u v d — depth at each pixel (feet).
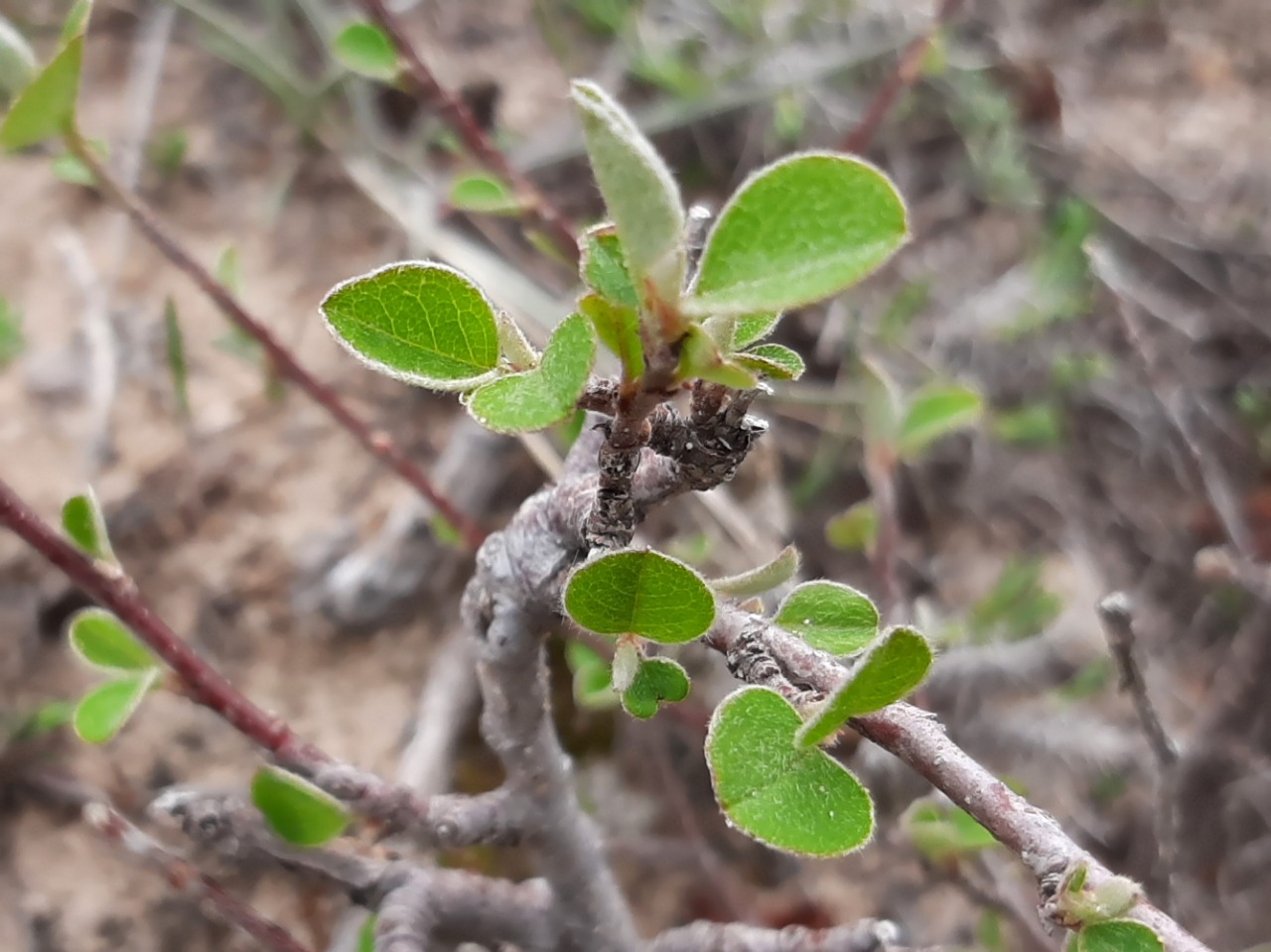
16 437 0.84
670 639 0.33
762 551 0.86
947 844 0.62
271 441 0.87
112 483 0.83
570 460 0.44
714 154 1.12
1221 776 0.85
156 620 0.47
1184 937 0.30
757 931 0.51
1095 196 1.18
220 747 0.77
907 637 0.28
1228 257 1.13
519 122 1.09
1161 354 1.07
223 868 0.72
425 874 0.51
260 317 0.94
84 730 0.47
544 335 0.90
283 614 0.82
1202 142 1.27
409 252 0.97
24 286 0.92
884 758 0.77
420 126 1.04
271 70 1.00
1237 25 1.43
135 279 0.93
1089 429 1.05
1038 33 1.38
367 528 0.85
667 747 0.85
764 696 0.30
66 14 1.08
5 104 0.86
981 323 1.07
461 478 0.85
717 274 0.26
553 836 0.50
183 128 1.03
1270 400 1.05
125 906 0.72
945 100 1.20
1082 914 0.29
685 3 1.21
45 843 0.73
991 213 1.16
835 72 1.17
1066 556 1.00
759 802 0.29
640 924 0.80
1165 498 1.02
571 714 0.83
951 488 1.02
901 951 0.50
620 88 1.12
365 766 0.78
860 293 1.07
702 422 0.33
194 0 1.08
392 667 0.82
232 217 0.99
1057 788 0.88
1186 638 0.96
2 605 0.77
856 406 0.97
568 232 0.69
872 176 0.25
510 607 0.44
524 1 1.20
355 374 0.92
